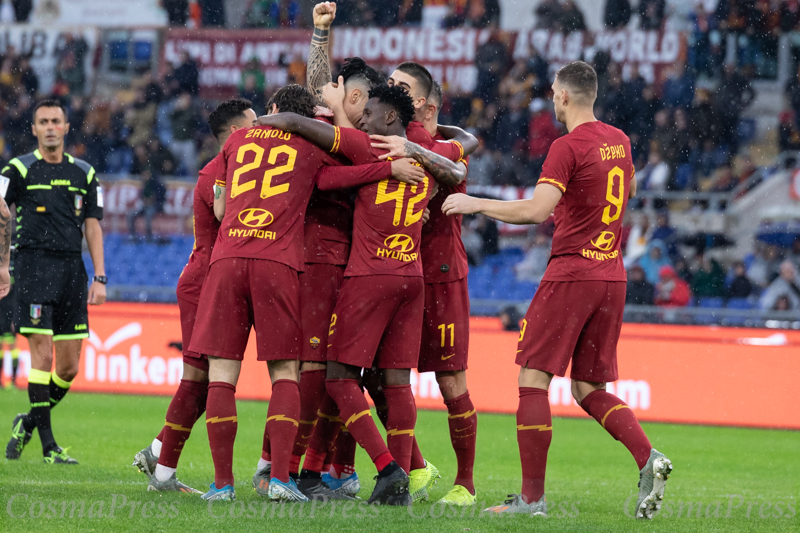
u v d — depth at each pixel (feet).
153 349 132.16
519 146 189.67
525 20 200.13
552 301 49.73
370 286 49.75
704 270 166.91
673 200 179.73
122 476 62.34
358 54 205.05
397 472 48.03
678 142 185.88
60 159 76.59
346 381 50.34
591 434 107.55
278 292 48.19
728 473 79.25
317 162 50.34
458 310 55.72
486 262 177.99
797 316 128.36
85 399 124.98
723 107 188.55
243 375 131.23
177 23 207.82
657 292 162.40
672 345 123.75
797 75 192.24
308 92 52.90
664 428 116.67
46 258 74.69
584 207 49.90
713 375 122.11
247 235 48.47
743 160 184.85
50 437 71.46
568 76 51.88
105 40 208.74
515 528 41.93
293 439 48.01
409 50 202.49
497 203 49.06
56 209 75.41
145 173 184.85
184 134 196.24
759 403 120.26
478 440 98.43
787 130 188.55
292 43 202.80
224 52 204.95
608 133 51.26
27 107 206.39
